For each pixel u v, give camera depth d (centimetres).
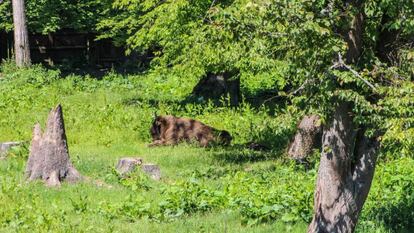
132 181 2280
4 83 4731
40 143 2291
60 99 4222
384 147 1492
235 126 3597
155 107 4041
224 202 2020
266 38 1391
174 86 4769
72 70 5834
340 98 1396
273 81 4709
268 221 1909
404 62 1434
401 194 2091
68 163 2309
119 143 3216
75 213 1939
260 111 3822
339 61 1371
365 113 1443
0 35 6006
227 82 4147
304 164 2673
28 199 2059
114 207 1959
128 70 5716
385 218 1917
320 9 1407
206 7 3238
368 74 1398
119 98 4369
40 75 4888
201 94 4369
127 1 3791
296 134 2822
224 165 2734
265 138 3322
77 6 5666
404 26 1362
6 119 3553
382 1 1338
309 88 1399
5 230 1784
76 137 3253
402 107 1342
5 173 2394
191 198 2017
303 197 2000
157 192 2195
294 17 1341
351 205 1544
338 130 1522
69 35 6100
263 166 2698
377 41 1497
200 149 3059
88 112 3759
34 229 1788
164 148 3077
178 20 3316
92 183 2294
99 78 5391
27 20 5519
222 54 1697
